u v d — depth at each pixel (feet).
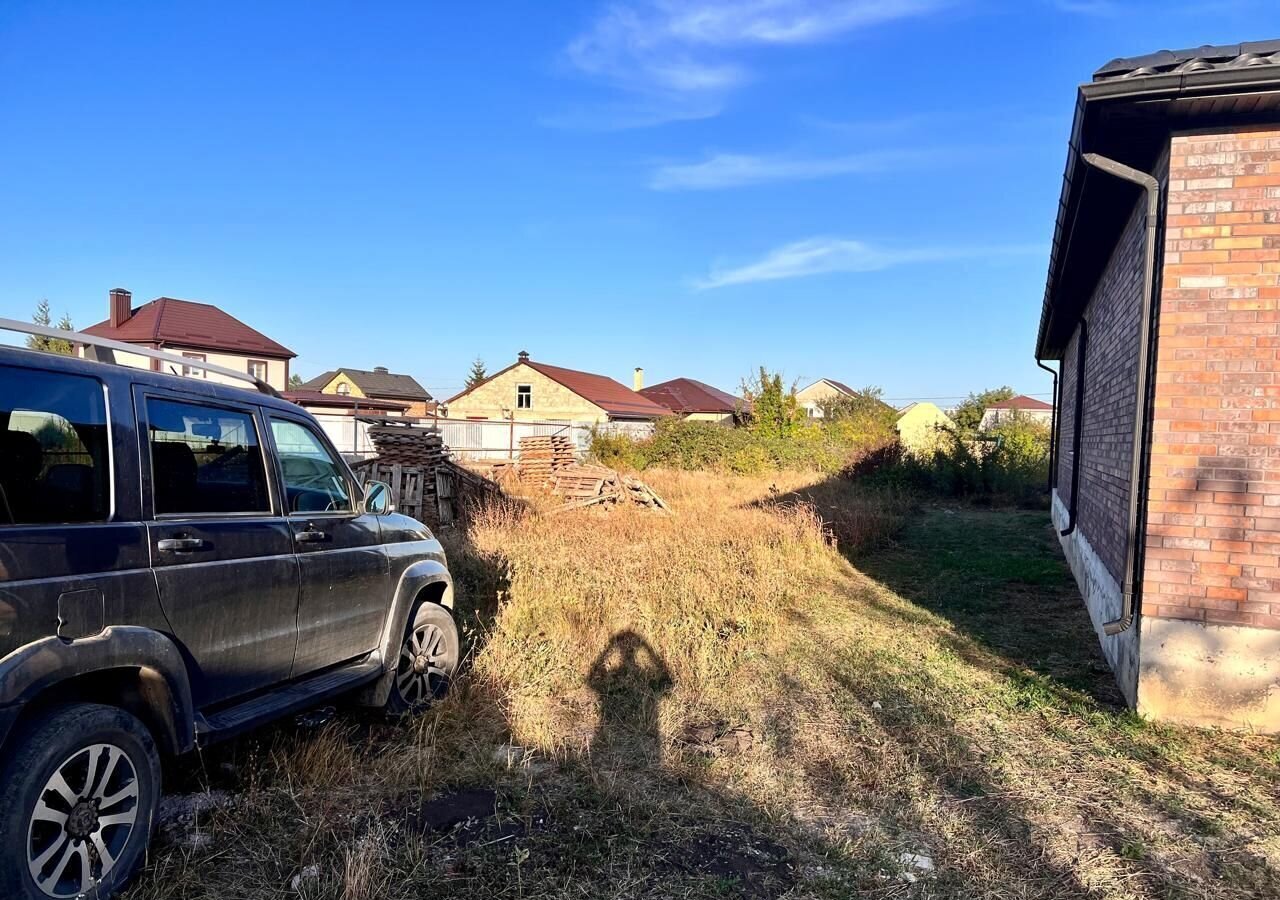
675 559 27.99
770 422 96.58
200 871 9.59
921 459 76.23
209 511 10.71
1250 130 14.42
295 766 12.23
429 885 9.52
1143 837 11.14
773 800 12.11
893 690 17.47
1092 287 26.68
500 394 150.92
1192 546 14.97
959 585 30.32
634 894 9.53
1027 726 15.37
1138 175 15.14
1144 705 15.47
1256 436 14.52
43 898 7.91
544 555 27.94
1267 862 10.49
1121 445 18.98
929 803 12.13
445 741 13.71
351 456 53.62
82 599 8.47
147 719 9.46
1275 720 14.58
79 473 8.95
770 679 18.15
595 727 14.84
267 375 120.26
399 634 14.44
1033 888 9.87
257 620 11.02
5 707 7.51
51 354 9.05
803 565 31.50
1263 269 14.40
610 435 95.86
